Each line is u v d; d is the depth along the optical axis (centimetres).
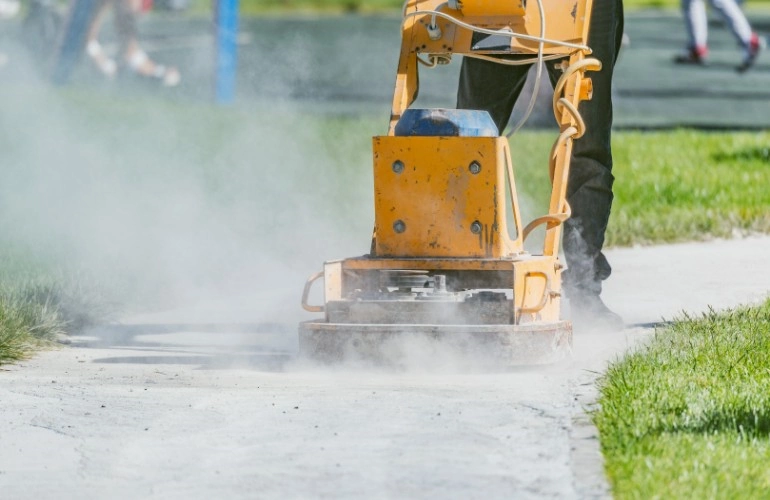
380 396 1895
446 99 6153
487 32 2211
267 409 1836
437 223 2108
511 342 2014
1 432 1741
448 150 2091
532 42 2242
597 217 2377
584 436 1673
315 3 12938
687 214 3478
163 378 2056
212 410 1836
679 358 2002
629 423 1666
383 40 9350
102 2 7325
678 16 11319
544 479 1523
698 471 1481
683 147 4606
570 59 2247
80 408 1852
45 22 7931
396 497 1481
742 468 1494
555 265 2175
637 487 1441
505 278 2156
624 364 1961
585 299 2378
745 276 2848
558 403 1830
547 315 2172
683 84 6894
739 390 1812
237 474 1568
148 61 7731
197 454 1642
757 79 7106
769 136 4856
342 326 2061
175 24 11044
